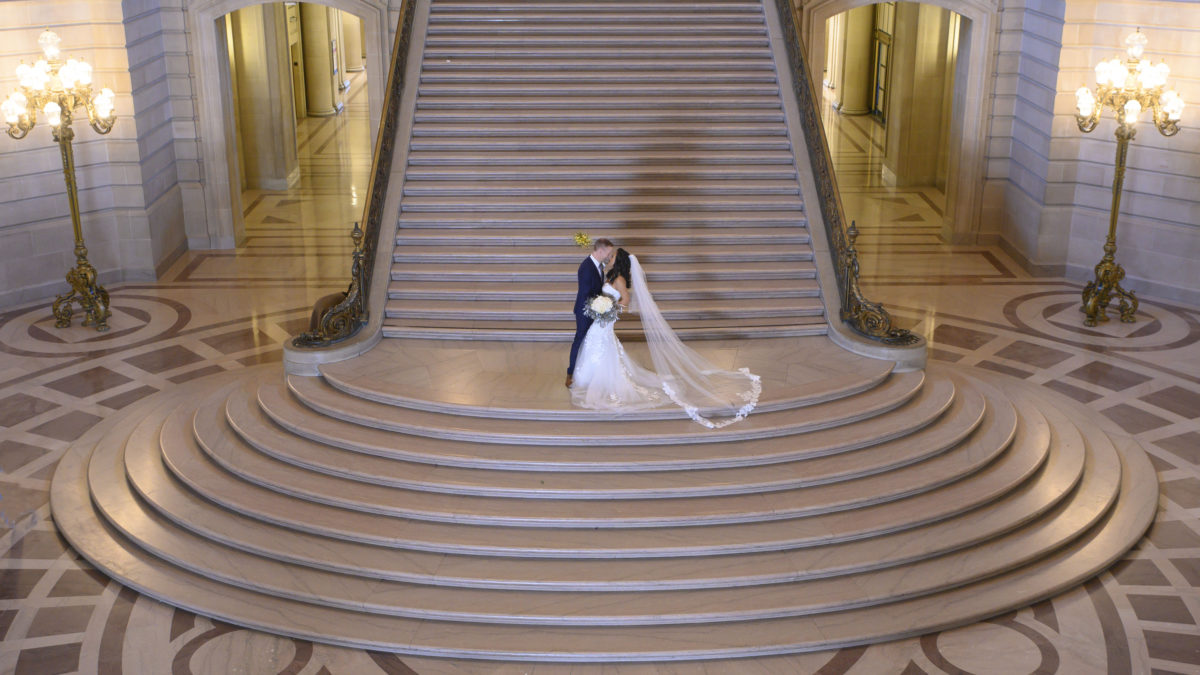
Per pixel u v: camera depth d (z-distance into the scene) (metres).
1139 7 14.44
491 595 8.51
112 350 13.16
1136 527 9.61
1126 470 10.56
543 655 8.02
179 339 13.50
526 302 11.98
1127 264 15.31
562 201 13.02
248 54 19.97
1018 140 16.58
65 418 11.47
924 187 21.19
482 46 15.06
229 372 12.39
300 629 8.24
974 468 9.80
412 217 12.92
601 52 14.92
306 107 28.98
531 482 9.29
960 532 9.12
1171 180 14.65
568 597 8.47
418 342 11.56
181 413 11.05
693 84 14.71
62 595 8.74
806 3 16.48
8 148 14.10
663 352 10.54
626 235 12.65
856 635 8.18
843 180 21.78
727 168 13.55
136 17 15.13
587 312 9.99
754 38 15.19
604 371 10.12
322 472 9.62
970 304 14.80
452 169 13.41
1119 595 8.81
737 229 12.93
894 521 9.07
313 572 8.76
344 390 10.51
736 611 8.30
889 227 18.48
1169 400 12.02
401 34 14.36
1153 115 13.49
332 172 22.31
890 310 14.55
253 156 20.69
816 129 13.12
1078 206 15.63
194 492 9.70
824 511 9.16
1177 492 10.28
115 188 15.21
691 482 9.30
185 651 8.11
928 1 16.27
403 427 9.89
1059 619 8.52
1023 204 16.30
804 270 12.34
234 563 8.88
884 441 9.98
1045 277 15.91
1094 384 12.38
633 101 14.27
